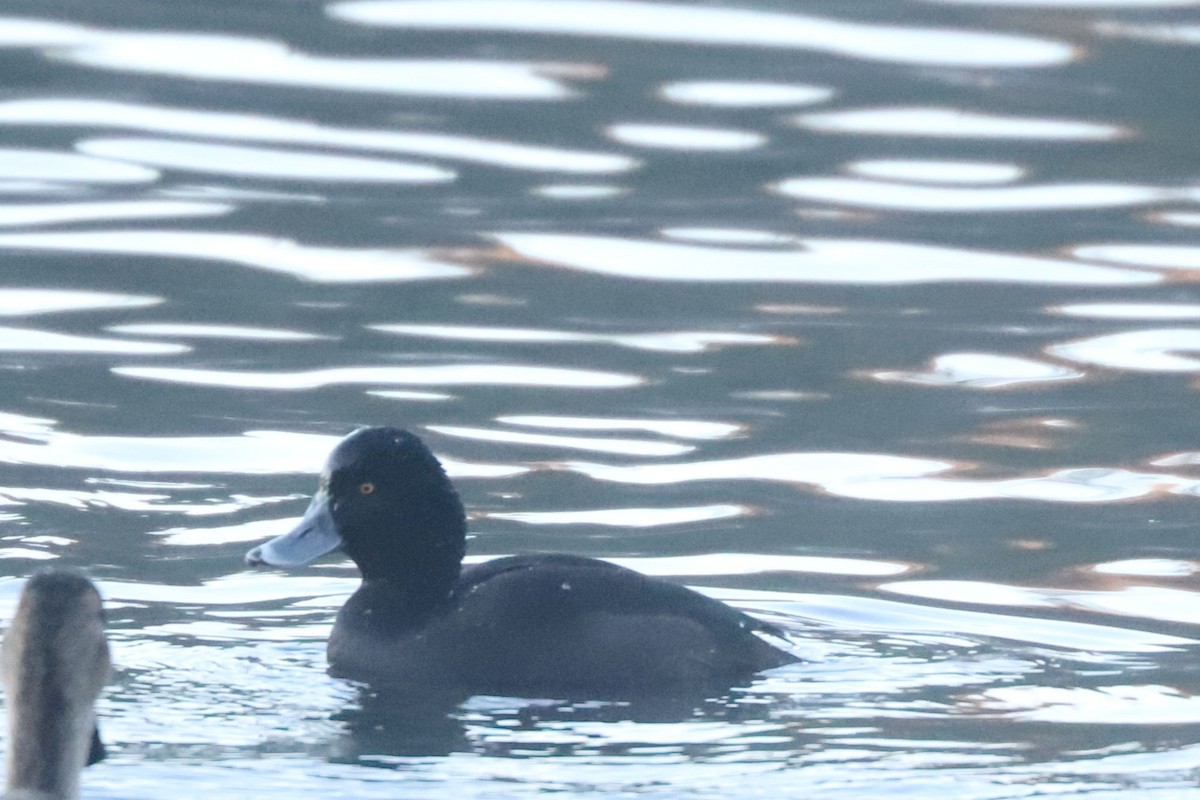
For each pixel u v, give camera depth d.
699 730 10.86
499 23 28.03
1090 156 23.50
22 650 8.00
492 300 18.58
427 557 12.03
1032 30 28.17
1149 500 14.34
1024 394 16.47
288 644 12.12
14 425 15.35
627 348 17.41
